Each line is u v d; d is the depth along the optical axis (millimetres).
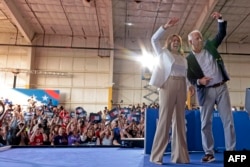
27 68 11781
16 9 9859
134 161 2162
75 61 12422
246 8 9641
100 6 9656
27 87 11594
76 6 9789
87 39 12609
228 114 2305
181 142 2176
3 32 12258
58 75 12203
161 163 2035
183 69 2301
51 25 11547
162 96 2232
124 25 11336
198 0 9148
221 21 2469
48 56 12320
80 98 12164
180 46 2391
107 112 10891
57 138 6828
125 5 9547
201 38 2406
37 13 10430
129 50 12594
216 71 2357
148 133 2840
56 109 10391
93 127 7652
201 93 2389
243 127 3018
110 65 12211
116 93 12289
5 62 12000
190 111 3146
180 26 11258
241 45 12789
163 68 2268
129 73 12461
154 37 2326
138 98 12305
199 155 2732
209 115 2338
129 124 7734
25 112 9641
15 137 6262
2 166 1785
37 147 3484
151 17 10539
